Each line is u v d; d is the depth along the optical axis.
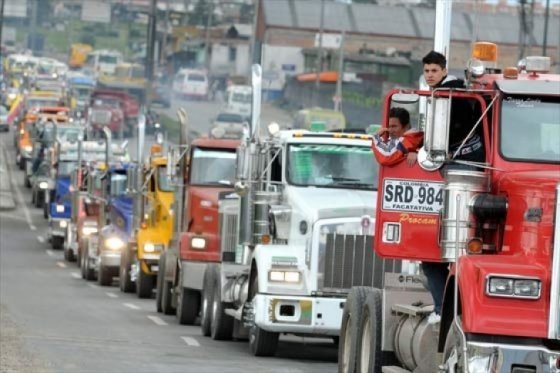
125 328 58.34
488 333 27.47
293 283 47.09
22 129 198.25
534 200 28.58
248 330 55.19
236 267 54.41
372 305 36.41
